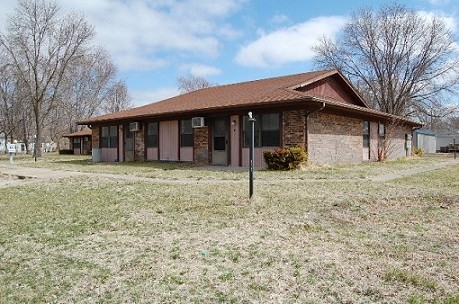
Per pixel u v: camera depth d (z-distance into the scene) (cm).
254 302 315
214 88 2227
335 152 1534
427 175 1188
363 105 1980
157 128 1864
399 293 326
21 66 3200
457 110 3559
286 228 539
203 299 322
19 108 4347
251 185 762
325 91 1766
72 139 3816
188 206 700
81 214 664
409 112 3741
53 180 1155
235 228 542
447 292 327
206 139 1628
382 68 3834
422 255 422
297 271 376
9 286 363
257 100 1398
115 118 1995
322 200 741
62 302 326
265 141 1446
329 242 472
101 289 349
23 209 723
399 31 3722
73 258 435
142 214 647
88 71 4759
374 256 419
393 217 604
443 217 600
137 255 437
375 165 1562
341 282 350
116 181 1089
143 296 331
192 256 428
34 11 3094
